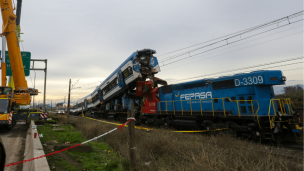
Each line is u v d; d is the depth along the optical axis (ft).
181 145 22.62
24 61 70.95
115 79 64.75
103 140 29.22
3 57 65.67
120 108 68.74
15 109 48.08
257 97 29.89
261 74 29.45
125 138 27.89
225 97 34.53
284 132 28.99
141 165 17.21
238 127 30.89
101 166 16.89
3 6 50.21
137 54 51.83
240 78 32.24
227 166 15.37
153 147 22.41
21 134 39.01
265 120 28.32
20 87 52.31
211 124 35.50
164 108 48.19
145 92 52.90
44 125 46.39
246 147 21.75
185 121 40.91
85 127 38.47
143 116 56.08
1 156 5.16
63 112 168.04
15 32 51.83
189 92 42.06
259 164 16.67
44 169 12.66
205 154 17.47
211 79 37.50
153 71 52.95
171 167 17.13
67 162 17.12
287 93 68.54
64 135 31.73
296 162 18.67
